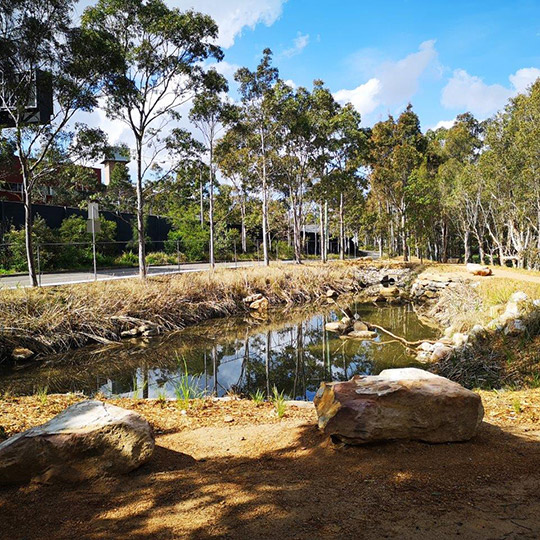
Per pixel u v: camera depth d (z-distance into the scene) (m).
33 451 3.57
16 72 14.31
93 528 2.93
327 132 37.19
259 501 3.21
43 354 13.06
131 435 3.78
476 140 51.16
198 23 19.80
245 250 48.88
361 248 91.44
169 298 18.19
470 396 4.21
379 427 4.04
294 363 12.58
